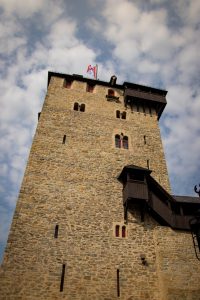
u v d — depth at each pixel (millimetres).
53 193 15875
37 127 19109
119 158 19016
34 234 13961
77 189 16469
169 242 15148
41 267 12969
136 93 23812
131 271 13961
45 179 16375
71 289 12680
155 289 13695
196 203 16797
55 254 13562
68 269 13250
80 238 14461
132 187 16188
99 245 14453
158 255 14570
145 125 22219
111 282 13336
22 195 15266
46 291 12336
